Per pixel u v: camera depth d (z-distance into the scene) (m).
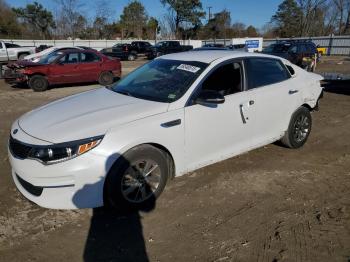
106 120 3.38
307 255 2.97
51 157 3.11
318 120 7.56
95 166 3.19
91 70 13.19
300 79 5.29
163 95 3.88
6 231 3.24
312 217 3.55
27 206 3.67
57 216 3.49
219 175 4.48
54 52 13.08
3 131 6.52
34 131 3.35
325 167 4.83
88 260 2.89
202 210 3.65
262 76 4.68
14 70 12.04
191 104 3.81
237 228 3.35
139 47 36.78
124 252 3.00
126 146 3.31
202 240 3.16
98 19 48.66
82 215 3.52
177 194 3.96
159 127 3.54
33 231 3.25
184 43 47.31
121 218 3.49
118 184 3.37
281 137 5.18
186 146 3.83
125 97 4.01
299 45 19.11
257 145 4.73
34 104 9.52
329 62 28.62
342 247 3.08
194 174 4.48
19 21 51.16
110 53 31.23
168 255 2.96
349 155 5.32
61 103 4.07
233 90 4.29
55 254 2.96
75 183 3.16
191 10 63.53
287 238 3.20
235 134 4.33
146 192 3.64
